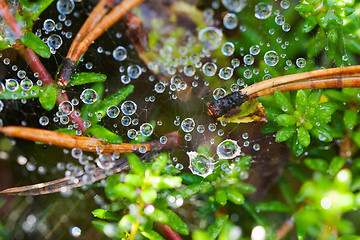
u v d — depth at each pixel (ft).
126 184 0.70
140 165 0.70
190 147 0.75
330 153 0.76
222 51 0.78
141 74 0.78
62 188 0.72
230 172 0.74
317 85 0.73
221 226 0.72
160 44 0.79
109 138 0.71
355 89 0.74
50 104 0.72
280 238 0.75
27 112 0.74
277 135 0.73
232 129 0.75
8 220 0.74
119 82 0.77
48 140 0.71
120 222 0.70
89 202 0.75
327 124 0.75
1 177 0.74
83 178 0.72
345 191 0.74
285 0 0.77
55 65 0.74
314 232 0.74
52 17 0.77
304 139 0.72
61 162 0.75
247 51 0.78
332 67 0.75
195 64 0.78
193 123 0.75
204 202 0.76
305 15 0.74
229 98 0.74
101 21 0.75
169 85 0.78
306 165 0.77
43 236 0.74
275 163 0.77
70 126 0.73
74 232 0.75
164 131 0.75
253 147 0.76
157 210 0.70
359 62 0.76
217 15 0.79
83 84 0.75
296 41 0.77
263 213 0.76
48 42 0.75
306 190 0.75
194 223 0.76
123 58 0.78
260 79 0.76
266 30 0.78
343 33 0.75
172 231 0.72
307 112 0.73
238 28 0.78
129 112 0.76
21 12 0.73
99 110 0.73
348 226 0.74
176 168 0.73
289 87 0.73
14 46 0.73
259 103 0.74
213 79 0.78
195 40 0.79
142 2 0.79
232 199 0.74
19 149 0.74
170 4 0.80
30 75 0.74
